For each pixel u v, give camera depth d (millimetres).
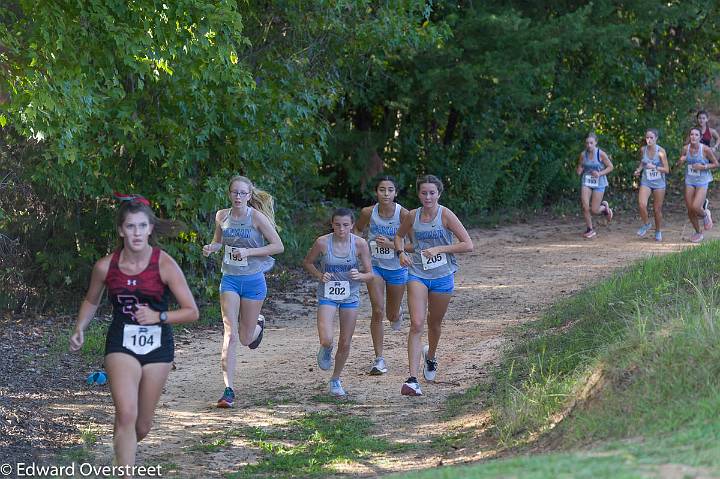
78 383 23453
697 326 16734
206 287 32062
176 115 31453
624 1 50406
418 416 20219
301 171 38906
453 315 30141
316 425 19781
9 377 23656
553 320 25938
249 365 25297
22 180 31484
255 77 35000
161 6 23359
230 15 24234
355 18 37781
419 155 52250
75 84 23125
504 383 21141
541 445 16062
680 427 13625
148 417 14688
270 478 16484
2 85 22594
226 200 32469
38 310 31859
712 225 45438
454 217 21500
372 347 26734
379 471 16625
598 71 55000
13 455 17516
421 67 46375
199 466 17281
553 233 45688
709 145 43188
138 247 14164
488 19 45094
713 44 58719
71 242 32562
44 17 22172
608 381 16500
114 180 32094
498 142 51625
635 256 38438
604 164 44438
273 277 37188
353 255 21562
